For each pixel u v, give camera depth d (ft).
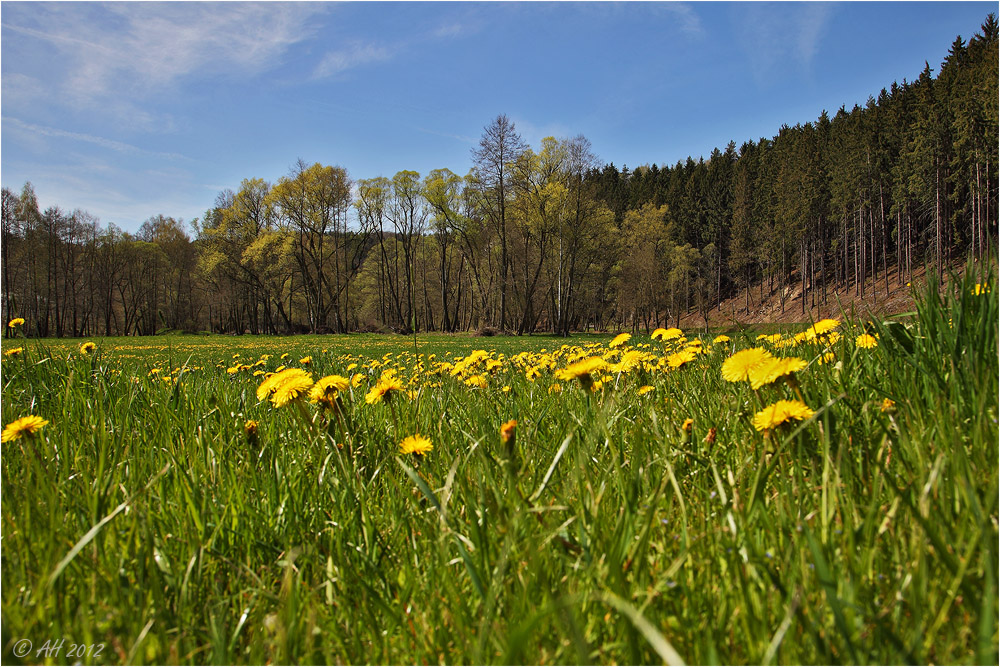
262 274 190.39
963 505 3.68
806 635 2.97
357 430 7.16
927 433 4.70
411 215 187.73
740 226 242.78
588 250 163.22
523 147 148.77
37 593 3.48
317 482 5.91
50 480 5.62
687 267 199.52
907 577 3.17
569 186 150.20
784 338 11.25
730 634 3.15
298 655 3.39
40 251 181.06
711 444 5.56
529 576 3.45
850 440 5.15
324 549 4.85
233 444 7.47
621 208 308.81
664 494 4.75
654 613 3.24
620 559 3.41
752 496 3.99
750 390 7.04
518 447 6.48
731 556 3.54
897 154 171.12
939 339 6.07
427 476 5.92
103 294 216.95
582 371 7.70
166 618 3.55
